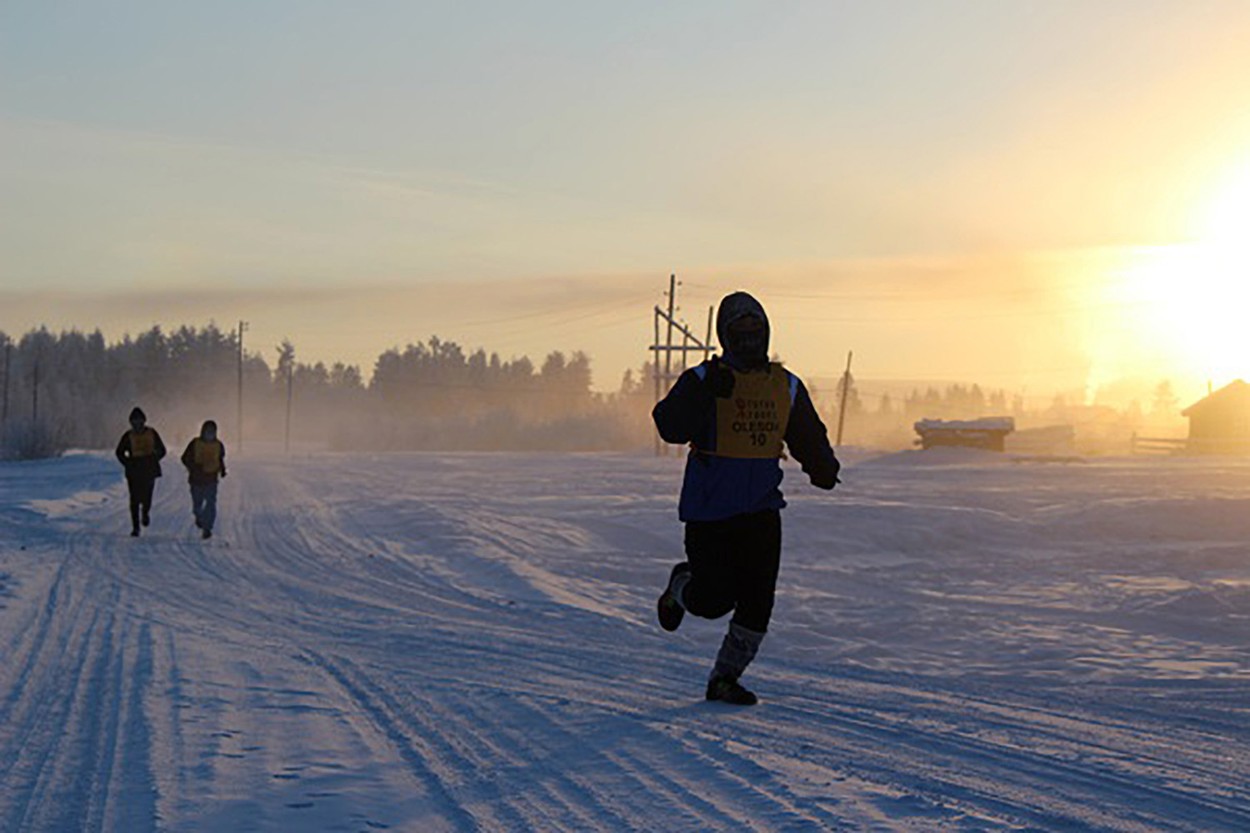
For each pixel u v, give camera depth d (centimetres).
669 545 2220
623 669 842
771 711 665
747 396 636
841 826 429
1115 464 6862
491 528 2350
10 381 15000
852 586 1623
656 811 459
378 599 1392
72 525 2486
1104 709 690
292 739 600
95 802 486
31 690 766
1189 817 446
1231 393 9300
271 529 2464
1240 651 1025
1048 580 1712
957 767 527
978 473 5559
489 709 680
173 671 828
